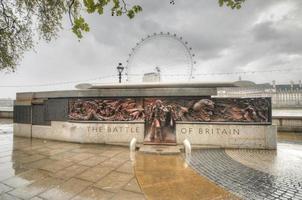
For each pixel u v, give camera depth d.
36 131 12.84
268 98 10.16
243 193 4.85
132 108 11.04
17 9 7.38
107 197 4.60
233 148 10.27
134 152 9.16
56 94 12.06
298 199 4.54
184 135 10.60
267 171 6.52
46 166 6.93
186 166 7.04
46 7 7.49
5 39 7.39
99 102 11.34
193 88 10.63
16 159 7.85
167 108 10.66
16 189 4.99
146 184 5.37
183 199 4.53
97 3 3.28
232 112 10.41
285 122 17.53
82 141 11.26
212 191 4.95
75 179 5.70
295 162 7.66
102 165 7.09
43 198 4.51
